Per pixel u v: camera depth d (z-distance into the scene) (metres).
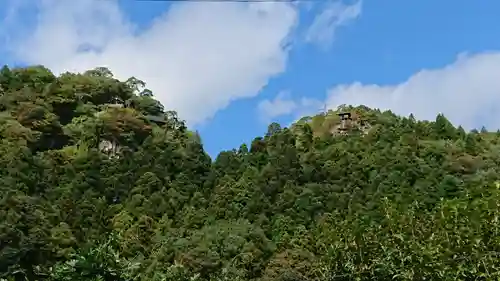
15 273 35.47
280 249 52.91
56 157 64.69
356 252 31.39
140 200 61.84
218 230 56.28
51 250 47.16
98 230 54.88
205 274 49.72
